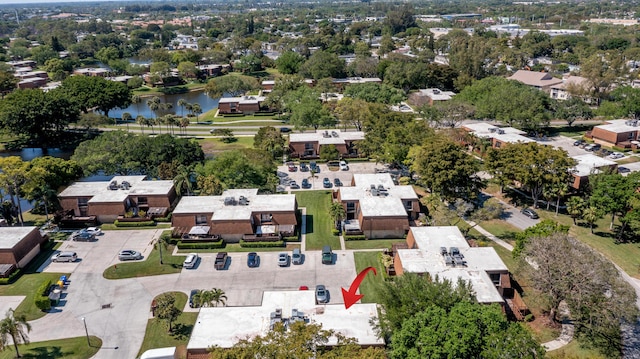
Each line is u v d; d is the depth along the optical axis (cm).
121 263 6538
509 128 11612
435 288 4288
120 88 15112
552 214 7988
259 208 7388
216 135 12962
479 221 7475
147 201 8019
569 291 4756
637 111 12538
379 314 4625
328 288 5919
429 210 7706
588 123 13788
